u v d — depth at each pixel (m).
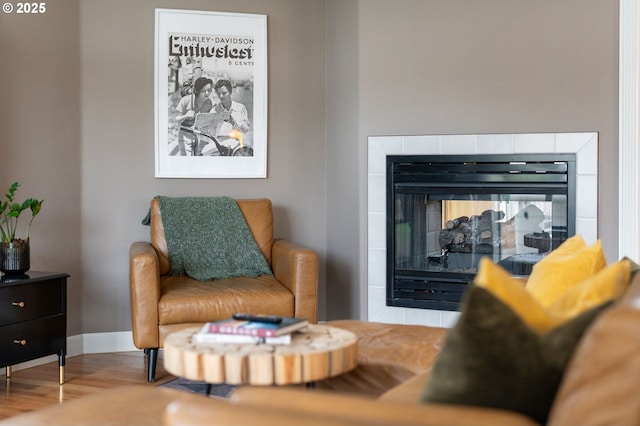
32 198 4.32
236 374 2.22
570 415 1.10
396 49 4.67
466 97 4.55
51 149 4.46
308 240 5.09
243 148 4.98
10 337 3.65
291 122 5.05
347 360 2.35
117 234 4.76
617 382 1.07
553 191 4.43
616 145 4.30
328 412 1.24
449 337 1.37
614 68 4.29
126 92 4.76
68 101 4.57
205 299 3.83
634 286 1.70
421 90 4.62
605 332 1.11
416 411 1.20
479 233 4.63
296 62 5.05
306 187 5.09
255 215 4.67
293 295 3.95
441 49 4.58
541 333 1.47
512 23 4.46
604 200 4.34
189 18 4.87
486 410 1.20
